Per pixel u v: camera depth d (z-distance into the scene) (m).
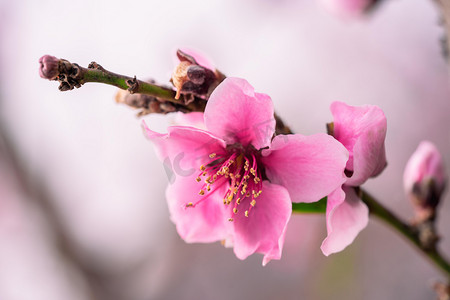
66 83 0.19
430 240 0.24
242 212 0.21
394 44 0.66
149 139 0.21
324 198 0.21
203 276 0.62
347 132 0.20
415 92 0.65
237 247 0.21
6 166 0.49
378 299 0.53
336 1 0.30
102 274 0.51
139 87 0.20
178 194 0.21
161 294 0.59
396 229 0.23
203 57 0.21
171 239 0.62
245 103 0.20
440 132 0.62
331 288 0.51
